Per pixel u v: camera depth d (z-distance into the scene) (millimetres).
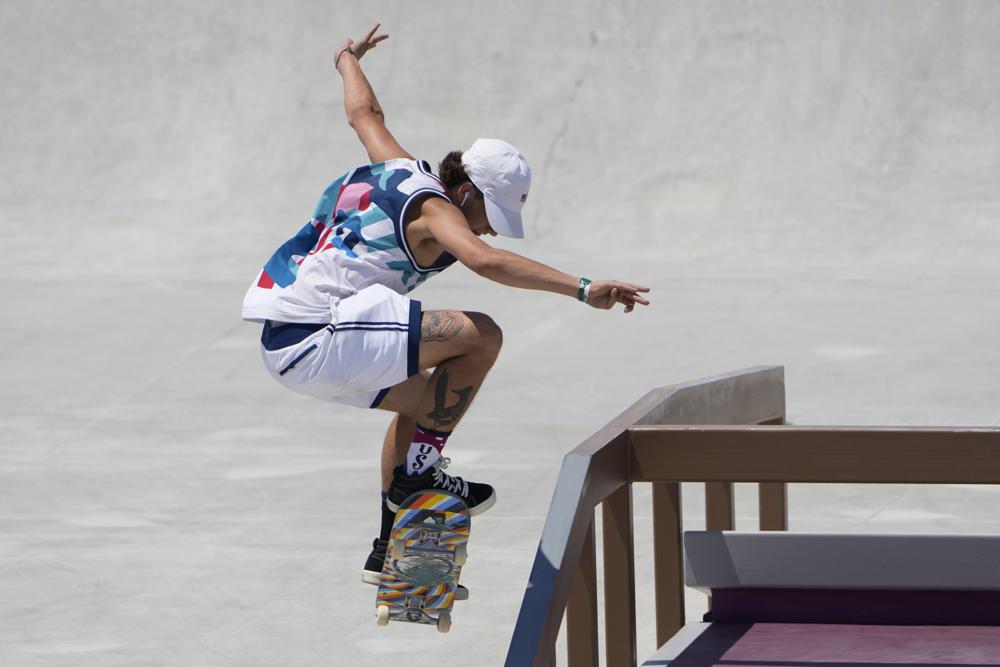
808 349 51344
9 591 26875
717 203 75188
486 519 31438
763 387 19109
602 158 78625
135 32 87688
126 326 58250
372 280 12953
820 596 15266
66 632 24469
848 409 42625
